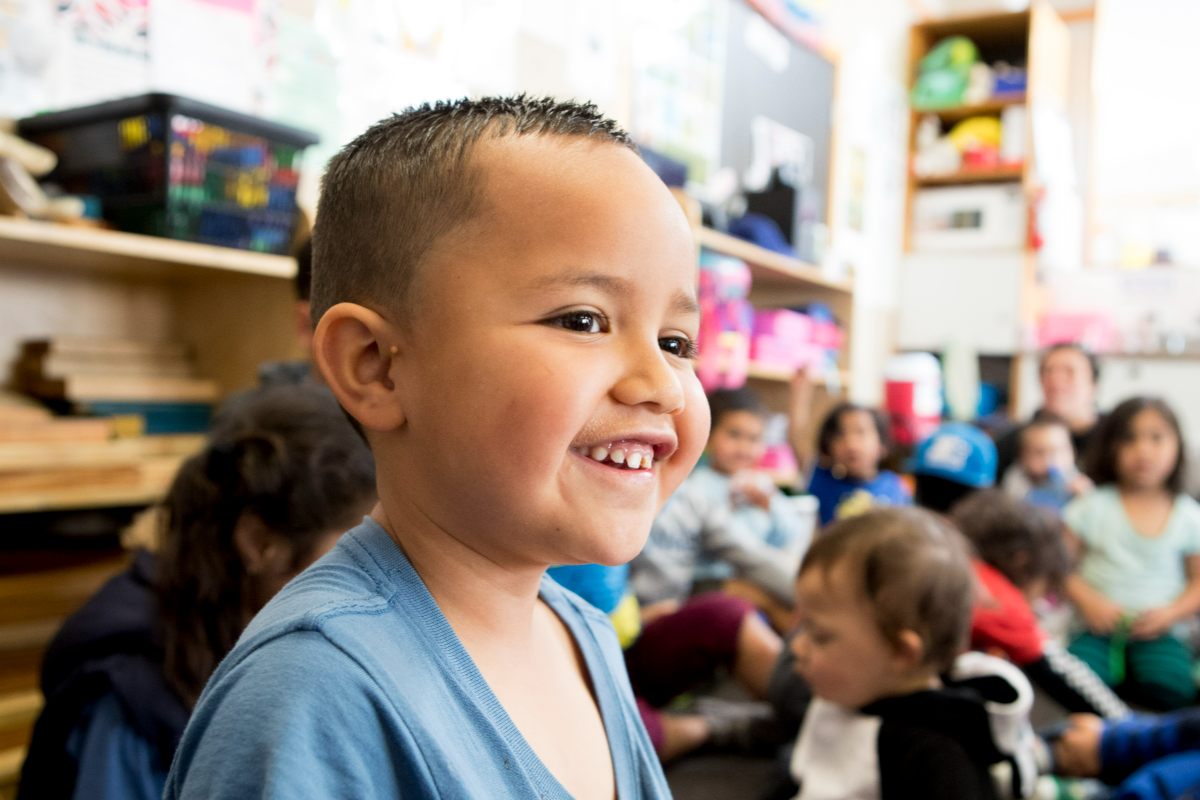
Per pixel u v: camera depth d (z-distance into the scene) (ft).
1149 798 3.64
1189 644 6.45
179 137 4.39
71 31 4.94
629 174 1.19
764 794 3.68
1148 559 6.86
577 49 8.27
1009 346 13.26
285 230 5.01
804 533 8.25
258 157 4.79
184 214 4.50
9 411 4.34
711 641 4.85
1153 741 4.12
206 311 5.59
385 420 1.22
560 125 1.24
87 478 4.27
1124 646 6.43
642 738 1.61
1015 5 14.56
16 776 3.84
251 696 1.06
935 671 3.38
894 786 3.01
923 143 13.99
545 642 1.48
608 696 1.56
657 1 9.08
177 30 5.41
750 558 6.23
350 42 6.40
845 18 12.25
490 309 1.13
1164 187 14.19
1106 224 14.55
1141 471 6.99
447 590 1.25
